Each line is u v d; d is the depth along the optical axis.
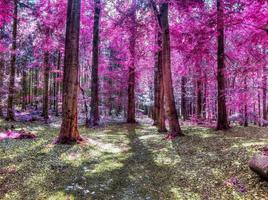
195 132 15.20
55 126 19.09
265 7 7.31
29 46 24.41
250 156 8.64
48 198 6.41
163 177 7.95
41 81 39.53
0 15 10.63
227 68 10.48
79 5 11.96
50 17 18.20
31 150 10.46
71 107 11.84
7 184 7.21
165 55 14.26
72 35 11.79
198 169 8.37
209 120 24.19
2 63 23.05
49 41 20.52
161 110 17.05
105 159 9.73
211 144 11.41
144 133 16.47
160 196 6.63
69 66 11.82
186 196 6.58
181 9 12.08
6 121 19.72
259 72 9.65
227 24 7.94
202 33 8.53
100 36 22.88
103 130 17.88
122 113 41.91
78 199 6.37
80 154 10.17
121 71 26.28
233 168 7.93
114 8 19.72
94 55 20.45
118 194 6.73
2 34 21.61
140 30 18.28
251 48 8.53
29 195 6.58
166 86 14.28
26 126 17.89
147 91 44.78
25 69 31.64
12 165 8.62
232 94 11.71
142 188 7.12
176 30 11.60
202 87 24.80
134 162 9.45
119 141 13.41
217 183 7.15
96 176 7.92
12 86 20.83
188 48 9.68
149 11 16.70
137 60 22.45
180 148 11.30
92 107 20.25
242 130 15.70
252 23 7.47
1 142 11.84
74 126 11.96
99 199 6.41
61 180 7.54
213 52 13.88
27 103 41.50
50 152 10.21
